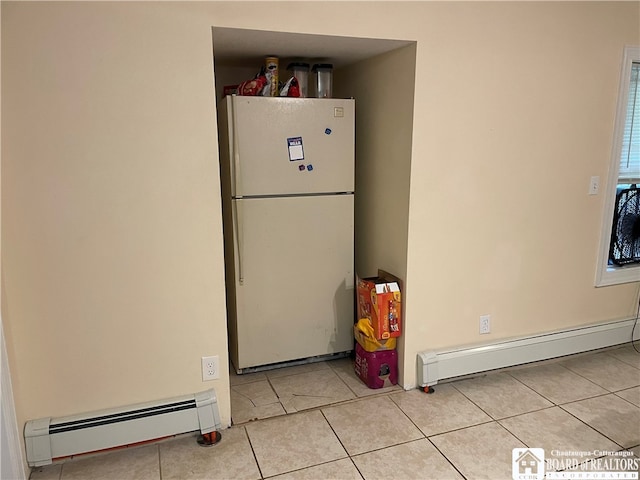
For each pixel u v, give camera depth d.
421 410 2.46
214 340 2.21
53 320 1.96
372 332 2.62
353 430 2.29
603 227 3.00
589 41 2.67
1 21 1.70
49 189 1.86
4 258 1.85
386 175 2.67
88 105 1.85
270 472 2.00
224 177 2.76
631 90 2.96
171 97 1.95
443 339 2.71
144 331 2.10
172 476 1.98
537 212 2.78
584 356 3.12
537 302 2.92
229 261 2.83
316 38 2.18
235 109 2.48
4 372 1.73
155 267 2.06
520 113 2.60
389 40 2.24
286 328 2.87
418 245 2.53
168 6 1.88
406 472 1.99
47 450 1.96
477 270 2.70
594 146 2.84
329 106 2.67
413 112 2.36
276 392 2.66
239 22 1.98
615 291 3.16
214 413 2.19
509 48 2.49
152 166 1.97
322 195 2.77
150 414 2.09
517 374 2.86
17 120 1.78
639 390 2.66
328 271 2.89
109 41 1.84
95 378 2.06
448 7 2.32
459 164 2.52
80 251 1.94
